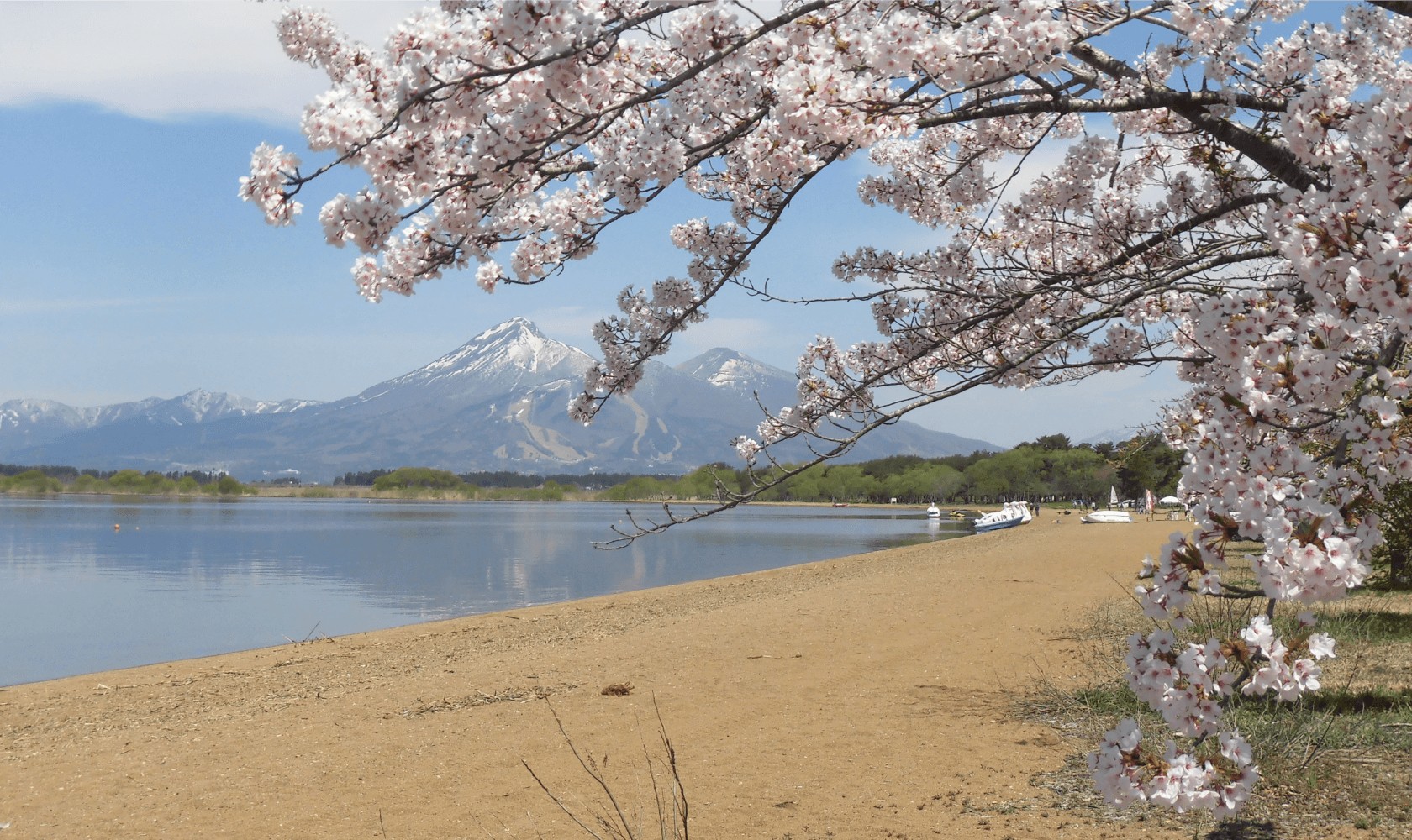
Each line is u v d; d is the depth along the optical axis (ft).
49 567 169.37
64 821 26.25
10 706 50.44
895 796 23.03
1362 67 17.12
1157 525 200.64
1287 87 17.30
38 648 80.79
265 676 56.03
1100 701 30.27
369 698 43.24
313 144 10.39
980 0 12.73
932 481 578.66
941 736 28.78
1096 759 10.30
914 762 26.08
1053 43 11.36
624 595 108.68
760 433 16.74
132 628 92.43
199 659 67.72
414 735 34.01
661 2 12.65
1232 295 9.61
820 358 22.04
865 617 60.90
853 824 21.21
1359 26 17.11
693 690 39.04
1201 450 9.37
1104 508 369.71
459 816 23.91
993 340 22.11
